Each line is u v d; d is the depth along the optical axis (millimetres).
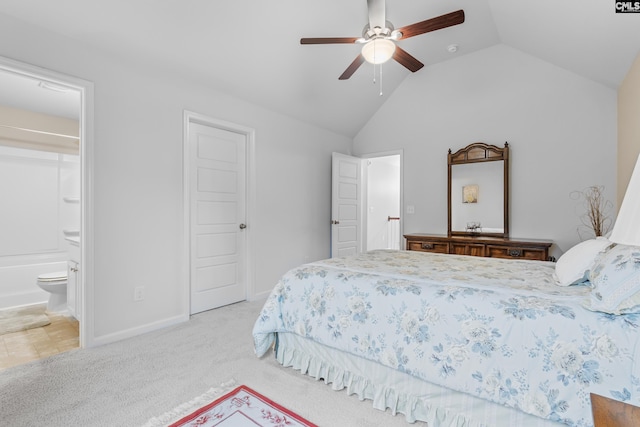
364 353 1667
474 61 3914
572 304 1270
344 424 1525
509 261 2338
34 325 2871
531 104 3553
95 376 1944
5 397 1721
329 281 1883
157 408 1633
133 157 2607
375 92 4371
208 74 3023
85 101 2324
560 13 2355
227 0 2461
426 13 3051
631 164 2609
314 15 2840
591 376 1128
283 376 1964
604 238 1748
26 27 2057
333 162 4555
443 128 4160
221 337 2574
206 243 3283
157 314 2768
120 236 2527
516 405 1251
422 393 1524
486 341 1322
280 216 3988
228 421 1539
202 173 3244
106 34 2334
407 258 2492
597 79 3092
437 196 4219
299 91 3736
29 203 3809
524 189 3594
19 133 3695
